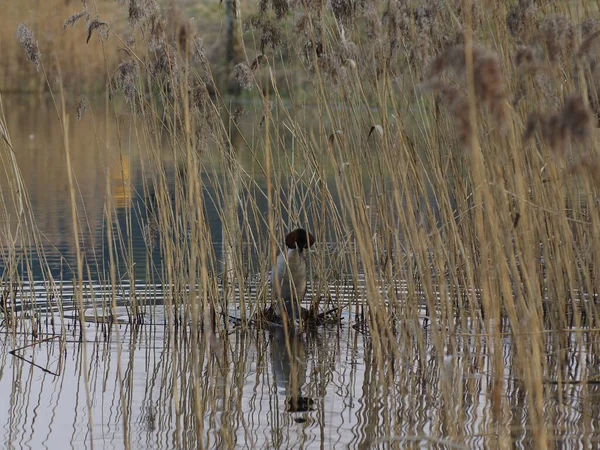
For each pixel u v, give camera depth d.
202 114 14.02
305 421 10.12
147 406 10.78
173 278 15.95
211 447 9.27
